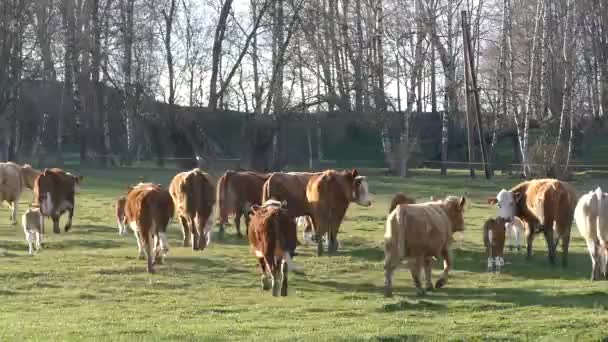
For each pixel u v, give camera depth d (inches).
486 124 2309.3
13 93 2148.1
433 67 2069.4
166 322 591.5
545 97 2098.9
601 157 2140.7
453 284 761.0
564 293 700.7
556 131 2074.3
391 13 2068.2
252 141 2069.4
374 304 658.8
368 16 2161.7
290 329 561.6
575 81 2071.9
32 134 2356.1
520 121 2117.4
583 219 786.8
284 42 2066.9
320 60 2071.9
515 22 2274.9
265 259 698.2
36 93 2226.9
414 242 690.2
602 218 772.6
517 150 2220.7
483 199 1509.6
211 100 2145.7
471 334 546.6
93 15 2121.1
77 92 2126.0
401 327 570.3
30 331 546.9
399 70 2046.0
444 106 2068.2
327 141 2369.6
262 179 1032.8
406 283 765.3
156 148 2228.1
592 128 2282.2
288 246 698.2
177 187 946.1
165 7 2191.2
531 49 2133.4
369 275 805.9
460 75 2341.3
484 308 644.7
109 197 1486.2
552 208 880.9
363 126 2204.7
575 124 2118.6
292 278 784.3
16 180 1169.4
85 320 597.0
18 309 642.2
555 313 622.2
